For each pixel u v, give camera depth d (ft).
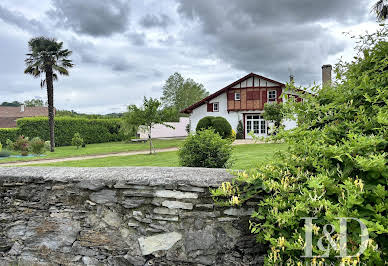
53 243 6.53
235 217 5.48
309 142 5.00
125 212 6.09
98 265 6.17
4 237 6.89
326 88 6.26
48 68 50.75
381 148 4.25
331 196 4.20
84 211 6.33
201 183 5.61
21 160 36.35
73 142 55.42
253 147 37.83
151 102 38.27
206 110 68.18
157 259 5.83
